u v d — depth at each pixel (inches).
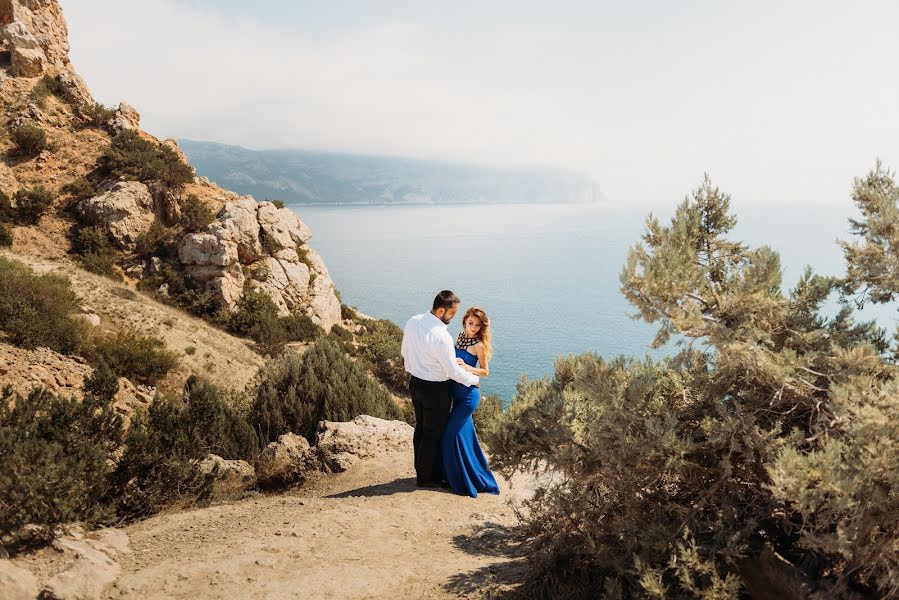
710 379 161.2
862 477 111.2
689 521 147.1
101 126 2080.5
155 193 1889.8
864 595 122.4
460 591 165.3
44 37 2224.4
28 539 181.5
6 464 190.7
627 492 156.3
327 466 341.1
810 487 115.4
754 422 146.6
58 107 2089.1
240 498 319.3
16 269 976.9
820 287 165.9
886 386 121.3
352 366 547.5
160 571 172.7
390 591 165.6
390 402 566.3
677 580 141.6
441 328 248.1
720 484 146.2
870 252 155.8
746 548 137.3
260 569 176.9
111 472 267.0
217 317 1749.5
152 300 1641.2
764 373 142.9
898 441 115.3
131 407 669.9
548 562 167.6
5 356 620.4
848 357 136.5
